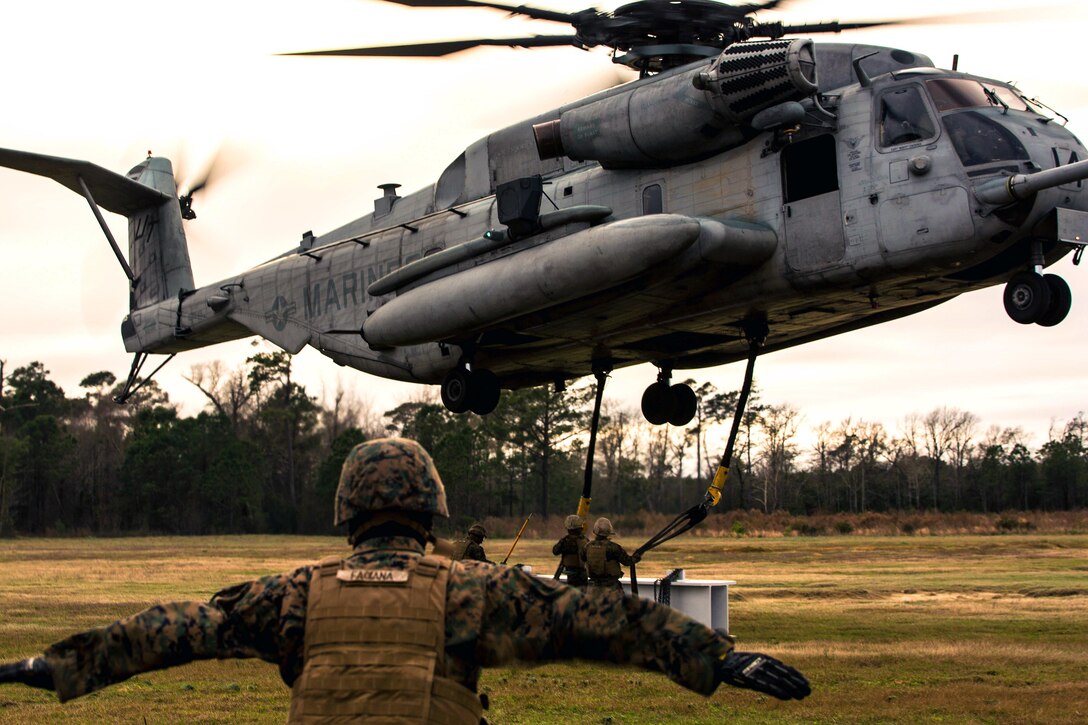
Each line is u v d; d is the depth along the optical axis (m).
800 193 13.50
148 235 24.33
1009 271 13.41
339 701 3.16
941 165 12.54
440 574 3.35
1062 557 34.47
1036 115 13.29
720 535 64.38
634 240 13.31
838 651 12.57
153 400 93.69
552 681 10.81
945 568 28.84
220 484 73.31
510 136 16.83
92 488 78.44
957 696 9.89
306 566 3.44
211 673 11.22
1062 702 9.59
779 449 86.12
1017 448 86.00
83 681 3.29
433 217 17.66
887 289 13.55
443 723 3.19
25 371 95.06
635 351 17.00
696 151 14.09
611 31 14.66
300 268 20.20
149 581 24.91
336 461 72.00
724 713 9.31
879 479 86.94
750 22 14.64
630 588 14.20
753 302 14.12
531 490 79.12
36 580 25.38
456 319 15.55
